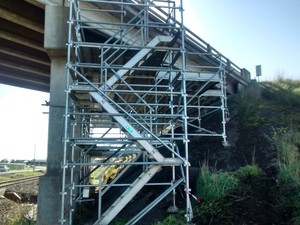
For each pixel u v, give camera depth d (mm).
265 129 12430
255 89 17234
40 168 69500
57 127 9352
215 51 15945
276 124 12641
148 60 9359
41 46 14641
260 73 19359
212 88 14844
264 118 13680
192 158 12000
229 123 14555
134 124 10984
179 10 8789
